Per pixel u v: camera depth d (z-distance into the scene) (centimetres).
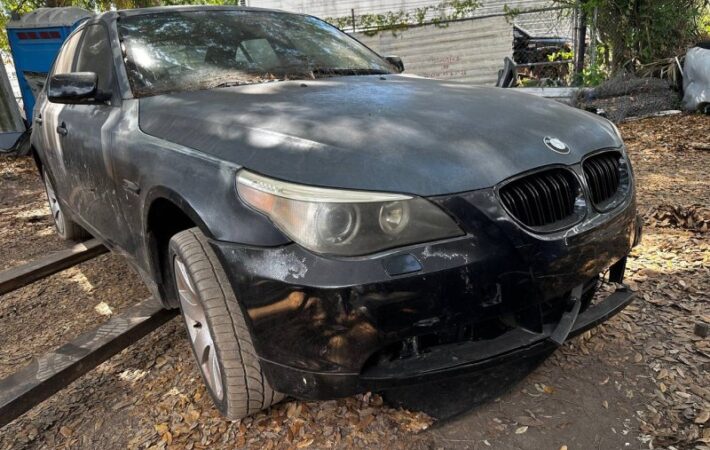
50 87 282
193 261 210
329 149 184
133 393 255
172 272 246
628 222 223
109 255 440
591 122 238
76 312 348
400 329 171
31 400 218
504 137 200
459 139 193
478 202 177
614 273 244
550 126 218
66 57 388
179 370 268
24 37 879
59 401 254
